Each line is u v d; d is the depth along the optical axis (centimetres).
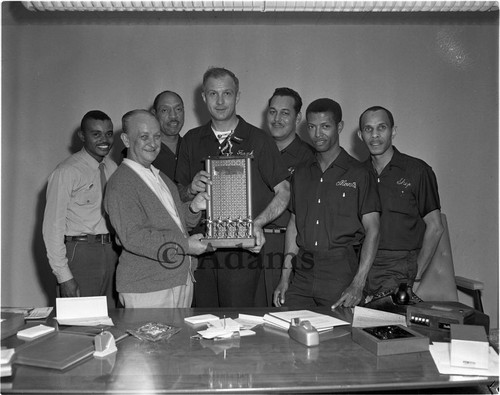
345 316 206
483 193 393
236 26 384
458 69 389
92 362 159
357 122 388
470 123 391
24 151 387
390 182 292
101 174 314
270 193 275
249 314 208
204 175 238
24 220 389
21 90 385
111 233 307
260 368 154
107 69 385
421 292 306
